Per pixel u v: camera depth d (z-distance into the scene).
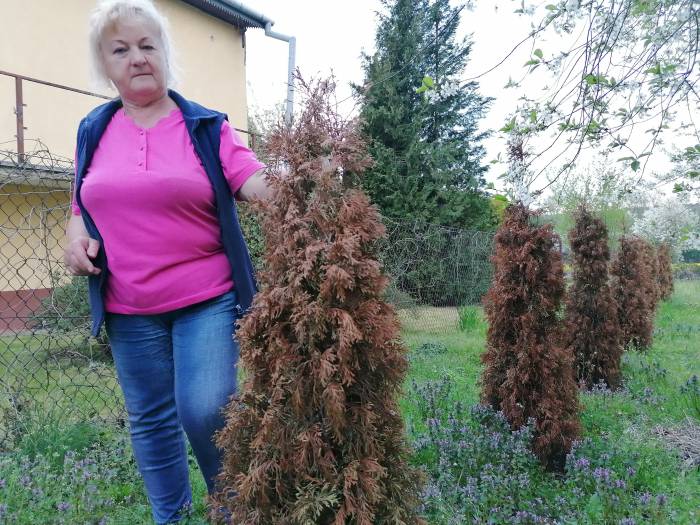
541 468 3.20
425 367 5.76
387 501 1.58
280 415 1.53
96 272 1.93
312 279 1.49
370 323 1.50
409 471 1.71
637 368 5.91
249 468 1.59
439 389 4.34
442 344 7.25
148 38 1.84
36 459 2.74
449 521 2.39
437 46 14.02
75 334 3.95
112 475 2.70
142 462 2.13
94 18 1.83
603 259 5.38
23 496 2.36
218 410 1.89
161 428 2.11
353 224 1.52
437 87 2.95
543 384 3.33
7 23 7.61
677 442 3.64
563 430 3.29
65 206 3.93
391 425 1.66
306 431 1.50
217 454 1.96
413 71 14.48
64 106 8.34
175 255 1.89
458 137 16.23
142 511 2.40
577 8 2.53
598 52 2.50
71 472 2.64
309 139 1.57
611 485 2.66
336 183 1.55
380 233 1.58
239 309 1.97
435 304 10.64
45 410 3.52
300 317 1.46
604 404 4.47
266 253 1.58
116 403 3.76
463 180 15.68
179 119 1.97
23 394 3.49
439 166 14.84
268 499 1.56
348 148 1.54
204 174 1.89
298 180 1.52
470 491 2.61
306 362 1.48
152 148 1.89
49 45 8.12
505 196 3.10
